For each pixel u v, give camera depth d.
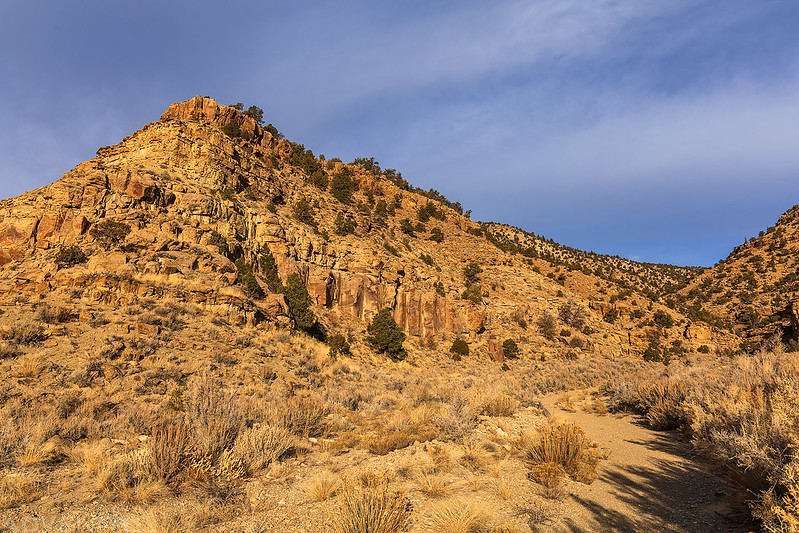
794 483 5.49
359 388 25.39
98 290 24.34
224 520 6.28
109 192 33.66
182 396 15.95
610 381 26.48
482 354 55.00
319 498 7.25
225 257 35.34
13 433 10.09
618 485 8.46
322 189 83.75
